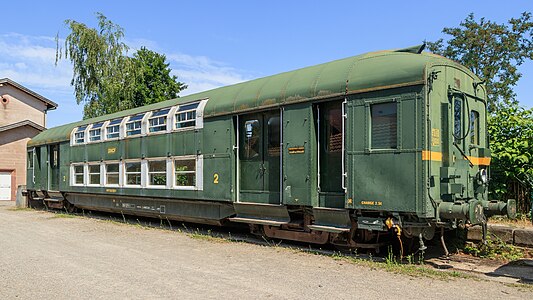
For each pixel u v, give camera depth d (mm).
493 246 8844
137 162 14344
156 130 13633
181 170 12531
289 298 5789
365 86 8141
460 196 7984
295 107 9328
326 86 8758
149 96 34562
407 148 7566
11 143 32156
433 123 7586
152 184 13703
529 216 10594
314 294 5957
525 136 11008
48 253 9188
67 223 15008
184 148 12328
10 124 33094
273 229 10156
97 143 16609
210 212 11867
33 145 22016
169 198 12961
